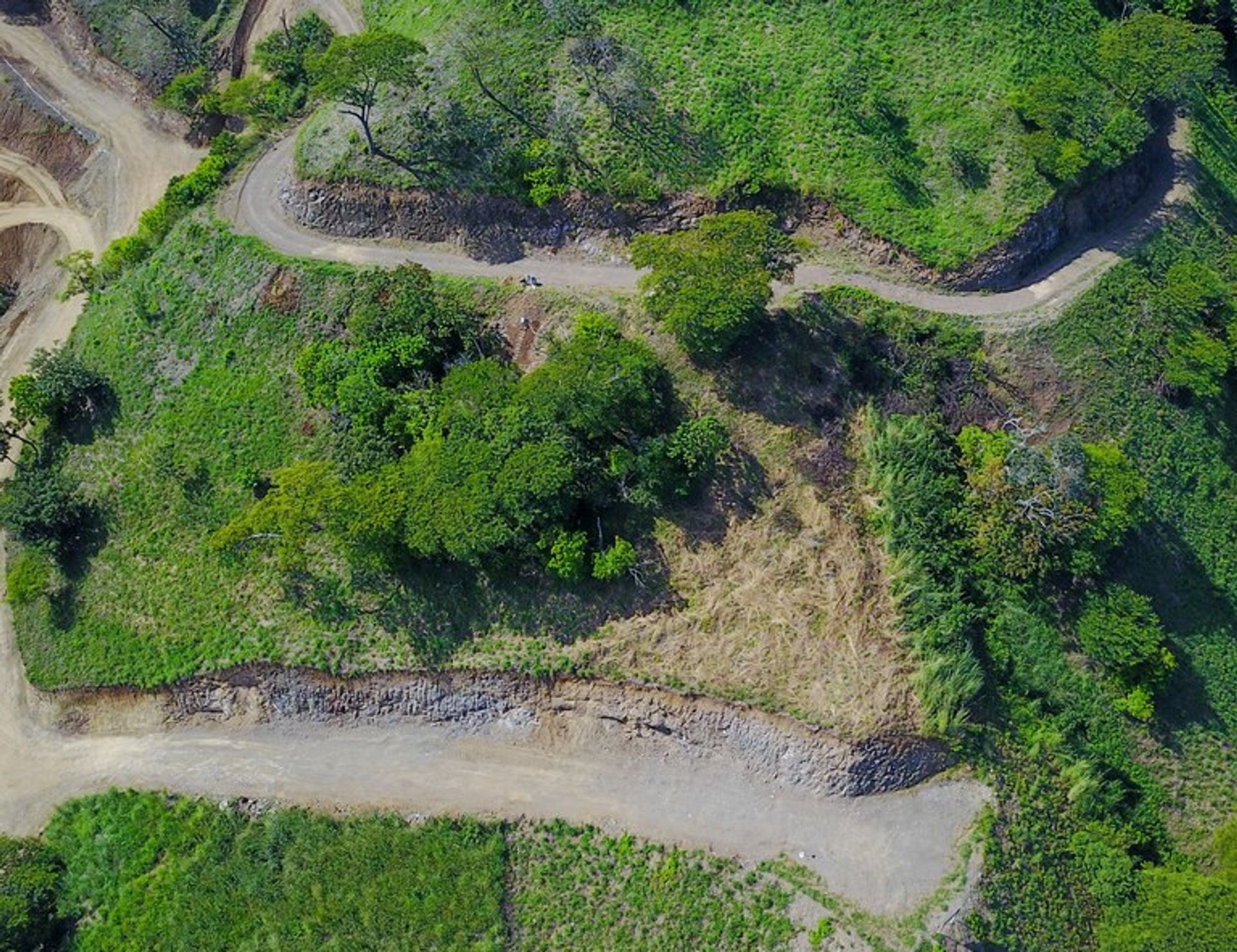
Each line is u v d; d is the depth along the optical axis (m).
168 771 55.19
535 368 59.00
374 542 51.09
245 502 59.00
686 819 50.12
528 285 61.09
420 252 64.00
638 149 61.62
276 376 61.22
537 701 52.59
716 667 50.75
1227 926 44.84
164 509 59.78
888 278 60.47
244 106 74.06
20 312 77.12
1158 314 59.50
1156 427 58.97
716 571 52.94
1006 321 59.31
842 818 49.16
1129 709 53.41
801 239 59.50
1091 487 52.84
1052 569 54.12
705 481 54.62
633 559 51.53
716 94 63.12
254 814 53.41
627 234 61.88
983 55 64.44
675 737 51.34
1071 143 59.59
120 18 84.94
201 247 66.00
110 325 66.38
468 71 64.88
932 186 61.16
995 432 57.56
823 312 58.91
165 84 83.19
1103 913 48.56
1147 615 52.81
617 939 47.75
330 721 54.94
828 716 48.94
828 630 51.25
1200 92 70.50
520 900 49.41
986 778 49.53
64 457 63.06
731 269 52.97
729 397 56.56
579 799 51.28
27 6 87.31
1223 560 58.94
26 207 82.12
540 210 62.25
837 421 57.00
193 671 55.31
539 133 62.94
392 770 53.16
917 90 63.66
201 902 51.12
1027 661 53.34
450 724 53.78
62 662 57.75
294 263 63.22
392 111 64.62
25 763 57.16
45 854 54.31
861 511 54.75
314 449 59.12
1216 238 65.19
